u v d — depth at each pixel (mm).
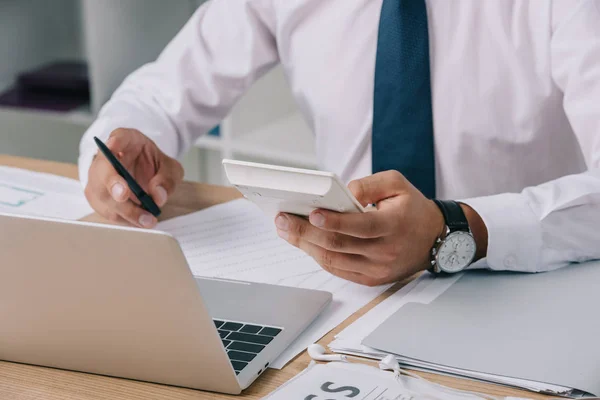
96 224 671
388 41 1320
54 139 2951
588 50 1215
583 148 1229
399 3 1320
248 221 1197
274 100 2605
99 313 726
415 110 1324
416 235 931
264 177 781
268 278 993
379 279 940
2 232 699
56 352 782
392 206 920
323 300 907
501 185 1399
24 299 744
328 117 1475
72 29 2949
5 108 2713
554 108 1338
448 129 1375
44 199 1283
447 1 1349
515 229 985
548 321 843
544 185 1059
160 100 1510
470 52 1350
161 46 2705
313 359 791
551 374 735
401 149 1339
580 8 1250
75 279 708
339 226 844
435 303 901
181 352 727
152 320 711
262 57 1533
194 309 689
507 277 979
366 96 1436
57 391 754
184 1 2658
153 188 1227
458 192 1406
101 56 2588
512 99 1351
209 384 742
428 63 1319
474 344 796
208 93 1527
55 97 2777
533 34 1319
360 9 1413
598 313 858
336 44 1439
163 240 654
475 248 979
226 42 1530
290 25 1472
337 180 756
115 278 693
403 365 778
